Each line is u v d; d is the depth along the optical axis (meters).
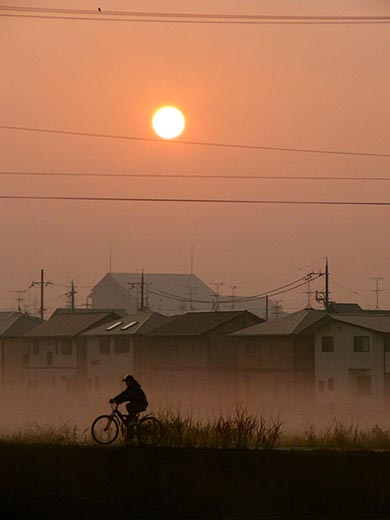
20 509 38.81
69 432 61.62
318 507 40.91
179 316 173.75
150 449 44.31
